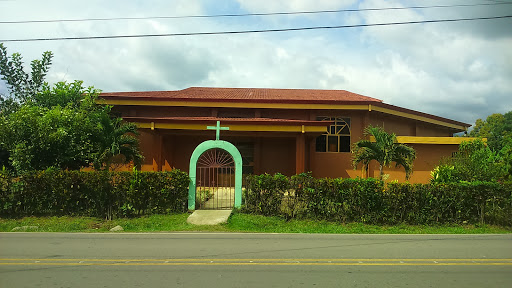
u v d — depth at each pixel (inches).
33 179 485.7
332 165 852.6
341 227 438.9
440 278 223.1
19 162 536.7
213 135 781.9
